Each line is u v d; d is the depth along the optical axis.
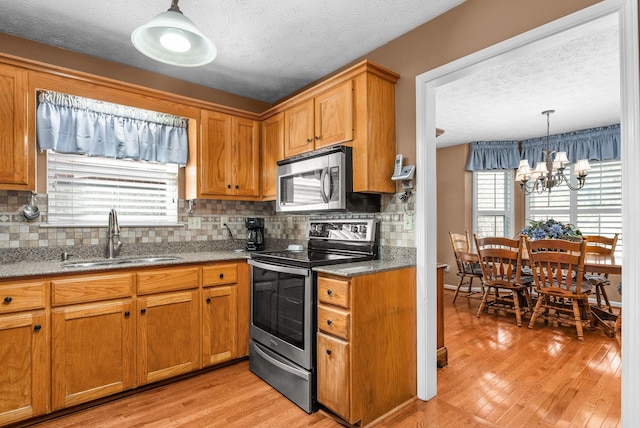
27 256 2.32
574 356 2.76
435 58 2.09
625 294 1.41
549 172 4.07
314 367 2.03
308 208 2.43
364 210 2.29
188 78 2.97
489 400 2.12
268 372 2.33
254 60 2.66
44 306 1.88
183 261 2.35
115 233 2.55
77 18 2.09
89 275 2.01
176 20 1.43
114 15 2.06
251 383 2.35
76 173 2.57
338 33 2.28
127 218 2.79
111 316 2.07
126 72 2.71
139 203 2.85
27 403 1.82
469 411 2.00
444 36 2.05
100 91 2.36
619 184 4.46
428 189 2.13
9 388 1.78
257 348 2.45
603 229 4.57
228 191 2.95
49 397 1.88
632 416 1.39
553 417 1.93
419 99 2.15
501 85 3.17
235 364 2.67
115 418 1.93
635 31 1.38
